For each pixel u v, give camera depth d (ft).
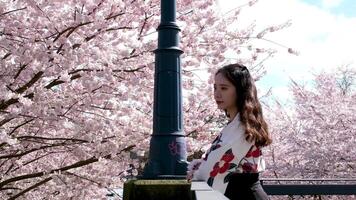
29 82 19.49
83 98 21.07
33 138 21.68
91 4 20.22
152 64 22.15
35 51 18.03
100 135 22.57
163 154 9.68
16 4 19.89
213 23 24.26
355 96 56.13
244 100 7.30
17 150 23.07
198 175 7.20
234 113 7.47
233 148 7.00
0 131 18.54
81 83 21.04
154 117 10.06
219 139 7.28
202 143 27.07
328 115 51.06
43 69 18.53
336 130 50.26
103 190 30.32
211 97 25.99
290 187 25.13
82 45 19.12
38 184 23.84
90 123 21.26
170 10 10.42
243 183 6.96
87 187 27.09
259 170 7.19
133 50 21.86
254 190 6.99
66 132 24.67
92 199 30.71
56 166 27.78
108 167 27.20
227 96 7.45
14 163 25.17
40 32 19.76
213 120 27.09
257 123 7.14
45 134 24.16
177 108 10.03
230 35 25.30
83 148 22.98
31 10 19.51
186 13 24.26
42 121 21.59
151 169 9.55
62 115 20.40
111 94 21.86
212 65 25.12
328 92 56.18
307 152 49.80
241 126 7.10
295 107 55.11
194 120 26.43
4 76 18.65
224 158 6.99
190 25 24.30
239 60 26.53
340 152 48.34
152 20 22.86
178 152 9.73
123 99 22.43
